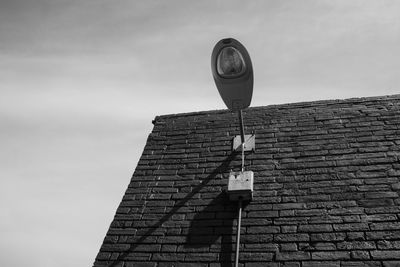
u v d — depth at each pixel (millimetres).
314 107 4590
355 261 2836
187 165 4168
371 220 3098
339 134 4062
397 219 3051
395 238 2916
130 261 3244
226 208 3539
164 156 4375
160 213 3643
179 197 3777
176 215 3582
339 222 3148
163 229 3471
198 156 4262
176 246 3291
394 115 4125
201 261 3119
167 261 3182
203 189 3805
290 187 3594
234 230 3307
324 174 3639
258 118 4641
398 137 3818
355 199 3312
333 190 3449
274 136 4285
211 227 3387
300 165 3812
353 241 2975
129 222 3609
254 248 3117
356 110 4355
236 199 3557
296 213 3320
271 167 3873
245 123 4609
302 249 3018
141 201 3824
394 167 3512
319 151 3916
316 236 3086
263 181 3727
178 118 5020
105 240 3473
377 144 3801
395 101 4348
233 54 3277
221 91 3469
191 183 3916
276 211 3385
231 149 4250
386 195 3271
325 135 4102
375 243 2920
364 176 3504
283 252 3031
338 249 2947
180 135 4672
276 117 4582
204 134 4594
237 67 3301
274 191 3590
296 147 4051
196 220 3486
